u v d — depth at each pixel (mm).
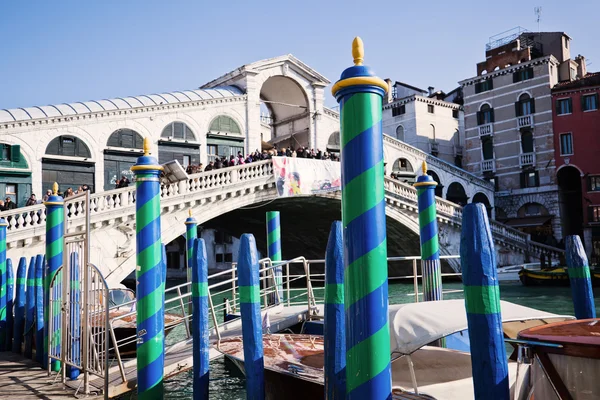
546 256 31172
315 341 7629
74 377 7562
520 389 3555
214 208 22266
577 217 35312
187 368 7664
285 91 32062
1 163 21188
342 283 4172
